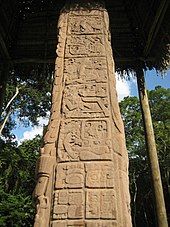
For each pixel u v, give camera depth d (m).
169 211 22.12
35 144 22.64
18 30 7.96
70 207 3.21
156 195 6.08
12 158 20.12
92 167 3.49
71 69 4.39
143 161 24.23
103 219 3.13
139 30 7.73
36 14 7.92
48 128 3.85
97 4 5.32
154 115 26.50
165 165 22.67
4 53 7.55
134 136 24.69
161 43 6.89
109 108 3.97
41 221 3.16
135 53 7.91
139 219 24.23
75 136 3.74
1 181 20.05
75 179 3.41
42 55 8.17
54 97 4.13
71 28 4.96
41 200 3.30
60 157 3.59
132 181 24.25
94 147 3.64
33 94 17.06
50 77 8.12
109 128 3.79
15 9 7.49
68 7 5.29
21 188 20.41
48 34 8.09
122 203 3.26
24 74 8.17
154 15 6.70
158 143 23.28
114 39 8.09
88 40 4.77
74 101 4.05
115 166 3.52
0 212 17.44
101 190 3.32
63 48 4.69
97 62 4.46
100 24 5.00
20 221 17.30
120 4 7.75
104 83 4.22
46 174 3.48
